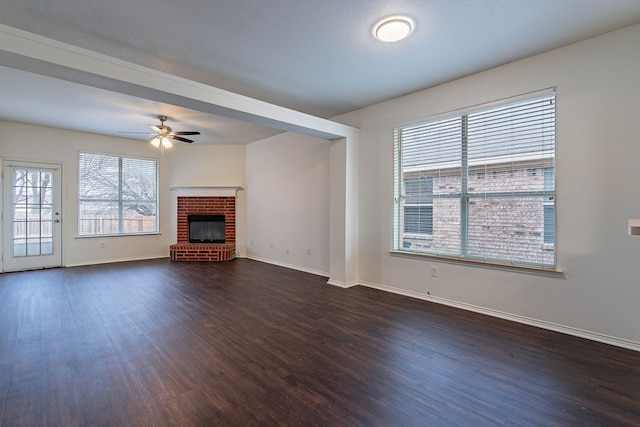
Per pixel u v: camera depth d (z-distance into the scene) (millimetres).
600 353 2492
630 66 2551
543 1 2213
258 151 6758
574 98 2809
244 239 7191
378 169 4395
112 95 3979
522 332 2908
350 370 2238
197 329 2951
